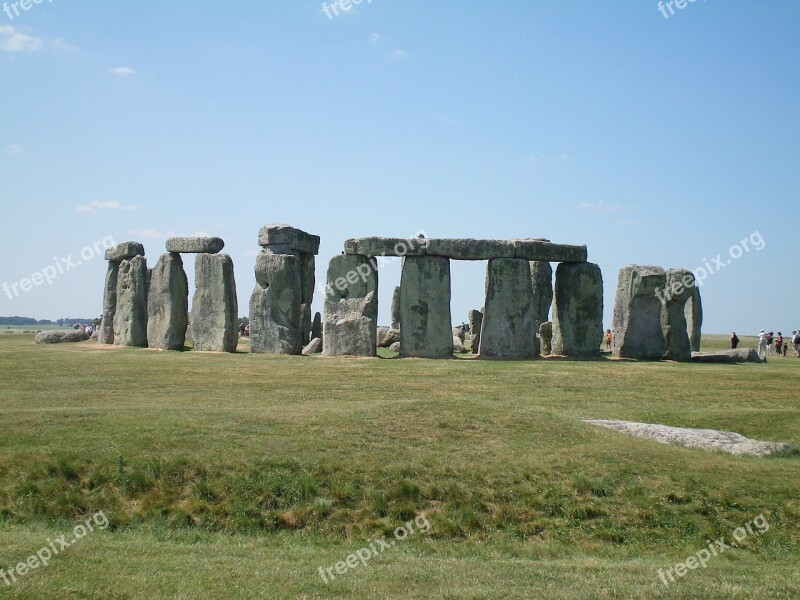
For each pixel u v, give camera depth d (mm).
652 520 16734
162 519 16328
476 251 38469
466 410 21438
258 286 39062
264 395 26109
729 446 20562
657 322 39406
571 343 39938
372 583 13477
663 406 26250
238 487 16984
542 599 12820
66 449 18031
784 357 48000
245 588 13008
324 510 16594
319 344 41781
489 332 38406
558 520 16719
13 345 44688
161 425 19703
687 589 13438
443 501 16984
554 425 20797
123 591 12594
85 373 29766
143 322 42312
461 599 12789
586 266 39969
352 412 21438
